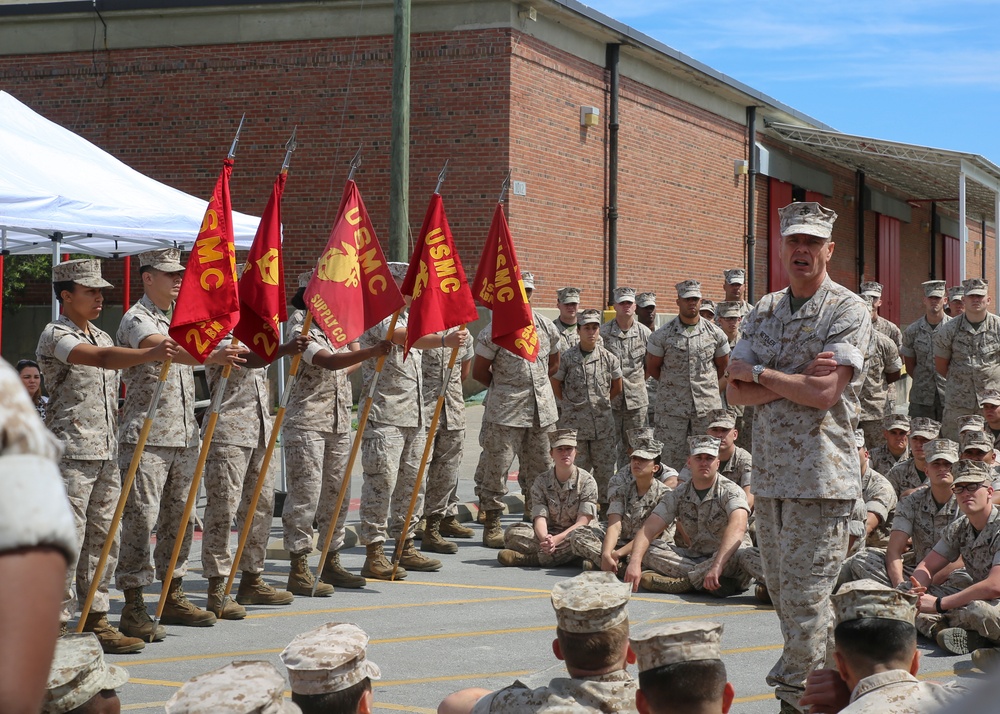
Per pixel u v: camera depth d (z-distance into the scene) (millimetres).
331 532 8148
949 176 29594
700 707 2957
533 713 3055
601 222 21359
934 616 6910
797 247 4863
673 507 8492
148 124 19984
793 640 4773
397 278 9172
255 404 7414
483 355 10320
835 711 3648
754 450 4969
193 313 6273
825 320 4828
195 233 11648
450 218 18781
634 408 11883
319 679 2928
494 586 8656
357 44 18984
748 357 4938
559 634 3213
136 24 19922
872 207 34625
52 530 1220
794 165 29203
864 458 9219
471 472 14602
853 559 7961
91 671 2848
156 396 6301
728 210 26266
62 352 6043
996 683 902
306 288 8031
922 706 2795
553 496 9602
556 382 11250
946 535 7227
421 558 9328
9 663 1168
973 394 12125
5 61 20547
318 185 19266
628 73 22141
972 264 46688
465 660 6441
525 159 19000
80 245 13141
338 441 8305
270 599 7844
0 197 9945
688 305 11008
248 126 19547
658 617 7648
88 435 6168
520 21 18750
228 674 2414
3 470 1207
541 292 19609
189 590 8289
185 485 6961
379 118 18953
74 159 11703
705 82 24609
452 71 18688
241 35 19469
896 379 12445
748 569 8125
